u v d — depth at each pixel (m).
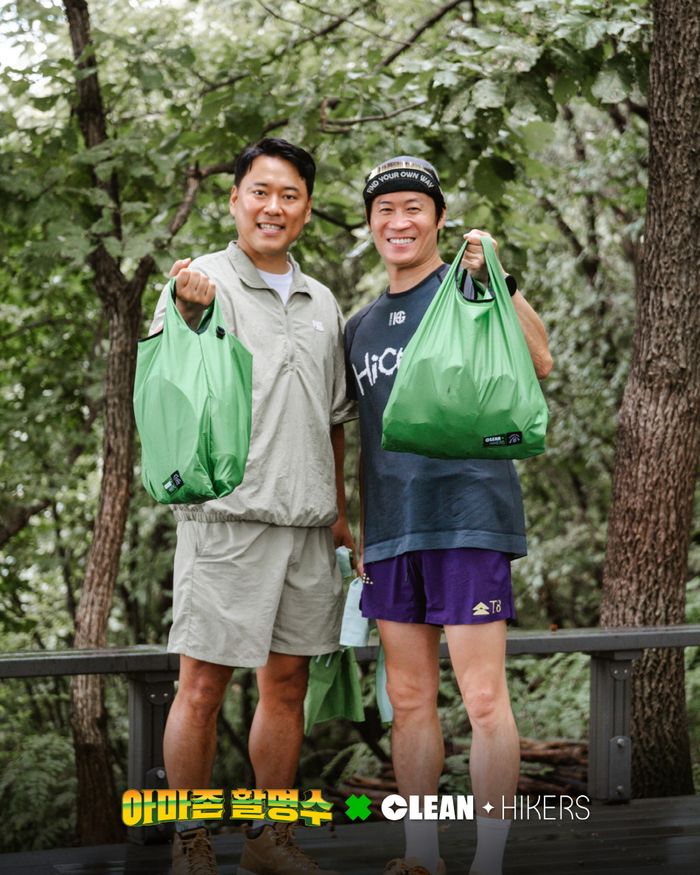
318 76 5.15
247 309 2.37
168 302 2.21
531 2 4.48
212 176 5.66
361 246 5.13
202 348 2.16
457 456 2.16
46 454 7.27
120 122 5.79
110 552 5.33
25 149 5.62
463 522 2.25
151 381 2.16
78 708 5.48
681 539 4.14
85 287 6.88
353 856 2.73
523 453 2.15
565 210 8.27
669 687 4.12
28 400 7.18
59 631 9.55
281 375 2.36
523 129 4.91
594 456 8.17
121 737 7.75
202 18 6.97
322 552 2.43
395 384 2.17
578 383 8.23
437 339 2.14
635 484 4.15
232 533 2.29
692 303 4.07
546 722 5.15
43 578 9.41
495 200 4.97
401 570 2.35
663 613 4.12
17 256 5.10
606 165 7.25
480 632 2.27
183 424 2.11
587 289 8.27
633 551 4.15
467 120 4.37
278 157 2.38
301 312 2.44
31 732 7.35
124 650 3.05
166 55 5.07
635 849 2.78
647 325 4.14
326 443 2.42
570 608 9.12
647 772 4.09
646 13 4.39
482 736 2.26
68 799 6.33
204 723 2.34
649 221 4.13
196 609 2.30
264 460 2.30
